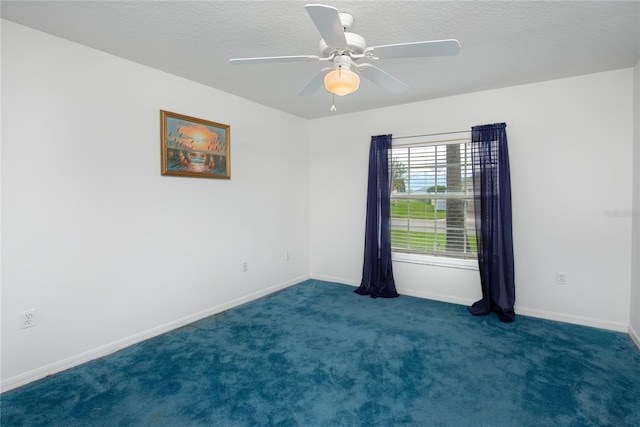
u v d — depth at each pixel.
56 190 2.18
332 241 4.41
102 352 2.43
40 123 2.10
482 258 3.22
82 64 2.29
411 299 3.67
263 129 3.80
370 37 2.15
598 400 1.86
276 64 2.61
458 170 3.47
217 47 2.32
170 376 2.14
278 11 1.85
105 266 2.45
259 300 3.68
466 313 3.22
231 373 2.18
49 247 2.16
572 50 2.35
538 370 2.17
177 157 2.87
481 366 2.23
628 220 2.73
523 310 3.18
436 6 1.79
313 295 3.85
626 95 2.71
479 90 3.25
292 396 1.92
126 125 2.54
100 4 1.78
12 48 1.98
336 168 4.31
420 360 2.32
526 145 3.10
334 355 2.41
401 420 1.71
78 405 1.85
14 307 2.03
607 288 2.83
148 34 2.13
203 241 3.16
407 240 3.82
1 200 1.96
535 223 3.09
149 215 2.71
